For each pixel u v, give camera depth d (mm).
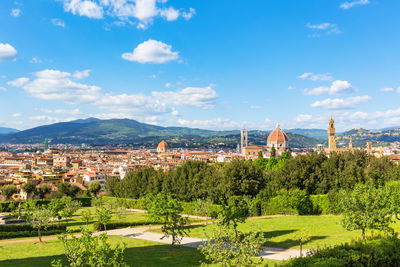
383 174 84312
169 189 105000
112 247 51906
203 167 105375
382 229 37625
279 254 43281
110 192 131875
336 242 46781
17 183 142750
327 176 87438
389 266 24562
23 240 60156
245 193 89938
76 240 24797
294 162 91062
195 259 43062
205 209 79875
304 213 81000
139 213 102188
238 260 26656
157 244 54812
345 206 39781
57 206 78500
